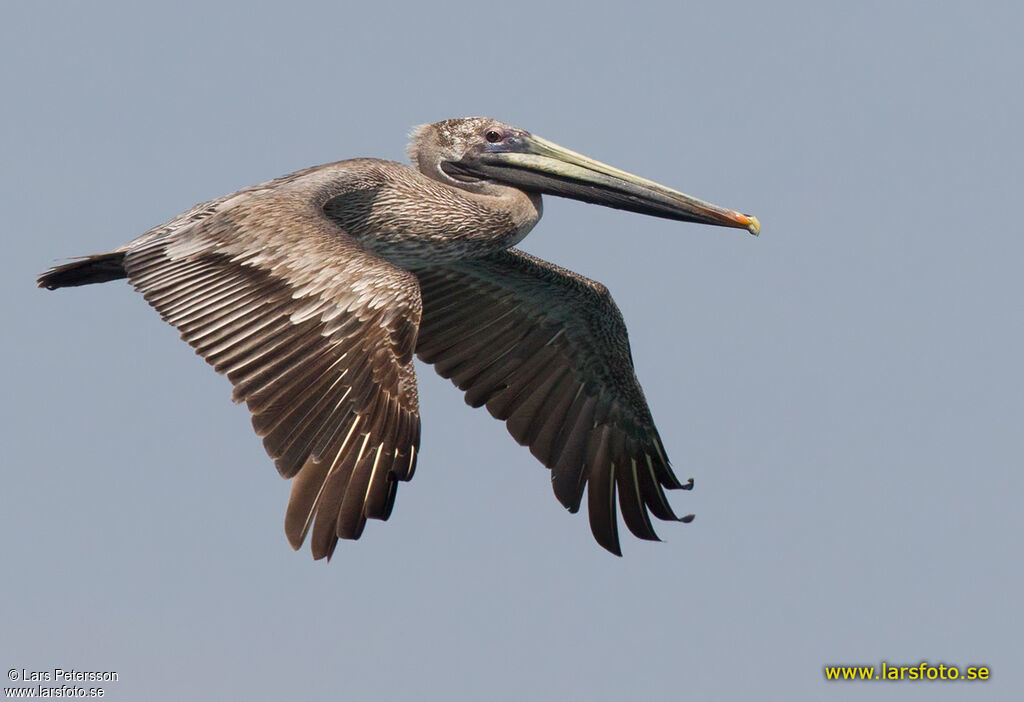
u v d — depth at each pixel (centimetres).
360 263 1246
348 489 1145
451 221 1523
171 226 1363
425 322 1695
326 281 1238
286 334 1222
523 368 1712
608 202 1609
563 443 1702
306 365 1202
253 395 1194
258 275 1262
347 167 1463
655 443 1703
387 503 1147
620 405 1706
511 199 1588
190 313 1261
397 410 1179
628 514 1694
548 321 1705
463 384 1697
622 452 1706
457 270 1678
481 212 1549
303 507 1134
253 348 1222
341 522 1132
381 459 1160
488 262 1664
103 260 1371
